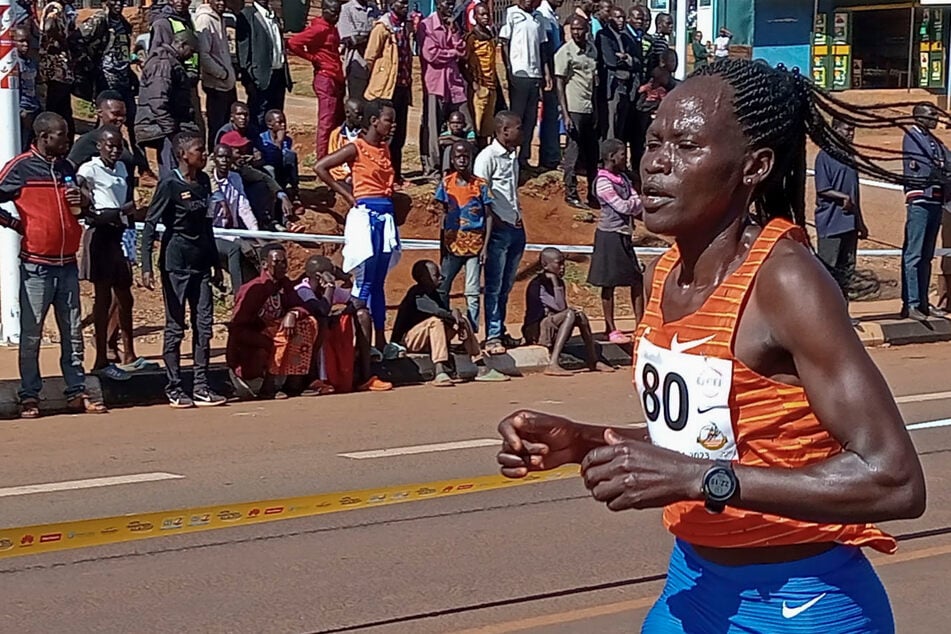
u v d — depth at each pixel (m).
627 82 21.88
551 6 23.56
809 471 3.19
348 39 20.30
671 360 3.51
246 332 13.72
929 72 43.12
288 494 9.69
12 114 14.75
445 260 15.46
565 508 9.55
